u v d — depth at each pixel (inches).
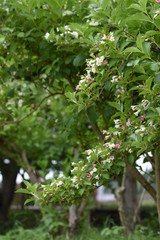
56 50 118.4
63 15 116.4
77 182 95.6
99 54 94.1
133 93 99.7
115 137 95.8
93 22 103.0
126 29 96.9
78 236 185.8
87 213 218.7
